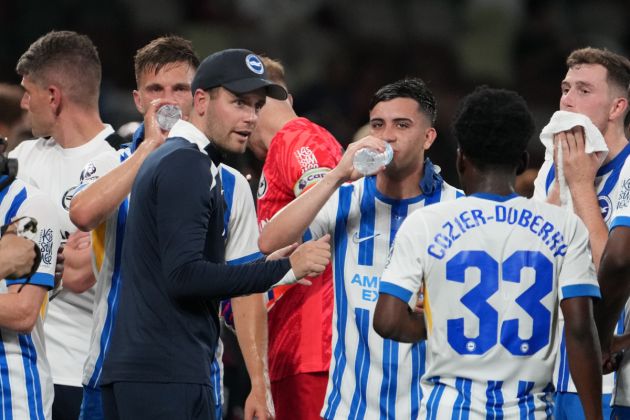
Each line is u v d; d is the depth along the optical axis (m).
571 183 15.37
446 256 12.65
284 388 17.44
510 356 12.55
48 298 16.19
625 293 14.53
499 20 46.66
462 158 13.16
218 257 14.48
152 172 14.01
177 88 17.39
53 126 18.22
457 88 44.69
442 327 12.67
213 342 14.48
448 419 12.52
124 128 20.91
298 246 14.51
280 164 17.64
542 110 43.97
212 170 14.20
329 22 46.00
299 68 44.12
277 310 17.45
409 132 15.32
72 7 41.72
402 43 46.47
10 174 14.75
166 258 13.66
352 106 41.62
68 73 18.11
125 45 41.69
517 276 12.62
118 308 14.34
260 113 18.55
